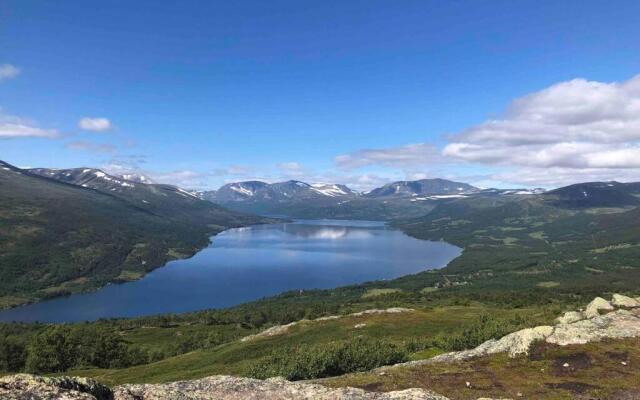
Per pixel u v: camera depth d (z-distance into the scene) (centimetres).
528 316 10100
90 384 2425
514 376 4178
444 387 3981
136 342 18312
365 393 3406
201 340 16150
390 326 11144
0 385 2134
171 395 2767
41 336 12900
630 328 5262
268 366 5591
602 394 3588
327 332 11350
